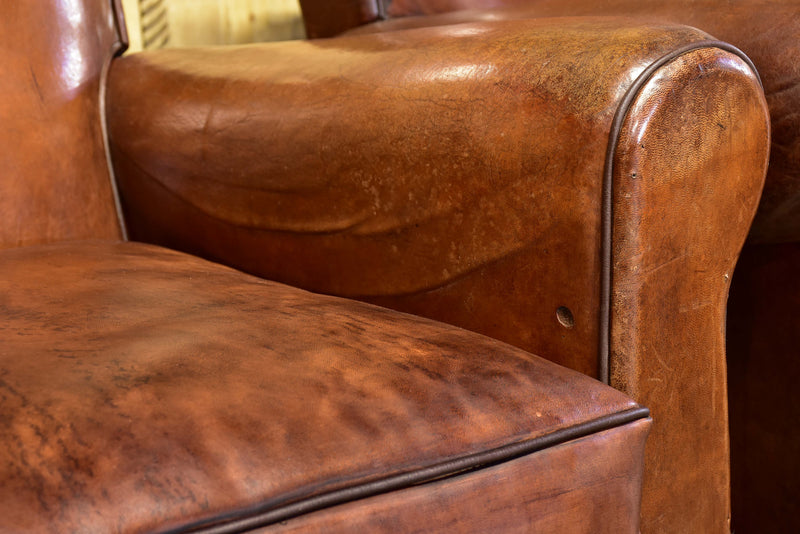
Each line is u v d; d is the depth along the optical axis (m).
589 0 0.96
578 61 0.54
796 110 0.71
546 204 0.55
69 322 0.53
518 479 0.45
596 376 0.55
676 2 0.83
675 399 0.58
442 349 0.51
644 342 0.55
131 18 1.79
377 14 1.31
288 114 0.74
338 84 0.71
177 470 0.38
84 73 0.93
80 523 0.35
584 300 0.54
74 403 0.40
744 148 0.58
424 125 0.62
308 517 0.39
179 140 0.87
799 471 0.89
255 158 0.78
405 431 0.43
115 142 0.95
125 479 0.37
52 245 0.79
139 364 0.45
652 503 0.58
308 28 1.44
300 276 0.77
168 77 0.91
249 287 0.64
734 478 0.97
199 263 0.74
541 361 0.52
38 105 0.88
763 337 0.91
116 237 0.96
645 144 0.51
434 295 0.65
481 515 0.43
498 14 1.07
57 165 0.89
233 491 0.38
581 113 0.53
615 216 0.52
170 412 0.40
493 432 0.45
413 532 0.41
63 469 0.36
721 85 0.55
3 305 0.57
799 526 0.90
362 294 0.71
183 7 1.87
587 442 0.47
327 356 0.47
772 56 0.72
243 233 0.82
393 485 0.41
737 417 0.96
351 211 0.69
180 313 0.55
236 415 0.41
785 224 0.79
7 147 0.85
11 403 0.40
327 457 0.40
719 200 0.57
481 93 0.58
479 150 0.58
